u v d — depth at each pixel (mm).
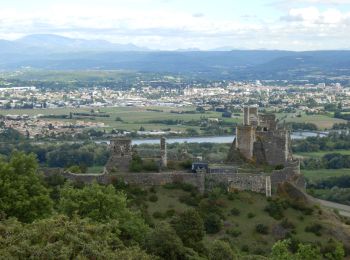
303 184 170750
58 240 89500
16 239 88750
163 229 111312
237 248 130875
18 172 119562
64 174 156625
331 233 143500
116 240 100125
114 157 160000
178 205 146375
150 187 153375
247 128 169500
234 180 154500
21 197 112250
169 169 161625
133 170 157750
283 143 169125
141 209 139500
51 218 97875
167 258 108250
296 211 150750
